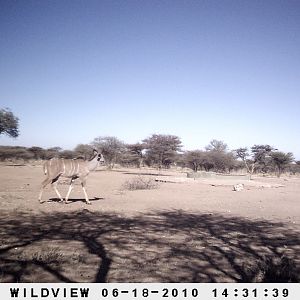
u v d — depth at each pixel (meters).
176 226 11.09
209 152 80.25
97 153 16.39
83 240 8.71
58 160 15.56
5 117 56.50
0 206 13.73
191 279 6.20
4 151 85.38
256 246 8.81
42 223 10.73
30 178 30.53
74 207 14.35
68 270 6.36
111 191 22.27
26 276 5.96
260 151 76.81
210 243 8.95
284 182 42.50
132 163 85.38
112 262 6.96
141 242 8.73
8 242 8.17
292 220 13.11
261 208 16.28
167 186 27.48
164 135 73.25
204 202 17.92
